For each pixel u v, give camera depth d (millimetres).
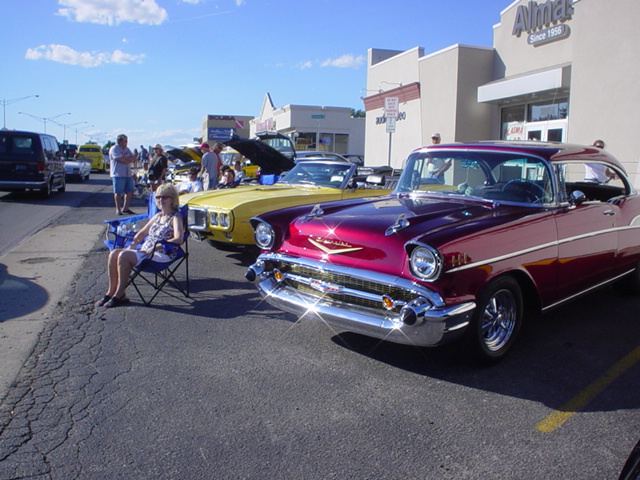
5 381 3822
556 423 3336
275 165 11133
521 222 4133
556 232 4398
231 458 2953
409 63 17781
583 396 3693
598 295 6105
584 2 10742
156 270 5543
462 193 4918
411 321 3572
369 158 21219
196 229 7094
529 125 13875
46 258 7699
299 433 3207
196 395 3660
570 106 11273
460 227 3807
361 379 3926
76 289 6090
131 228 6586
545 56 12961
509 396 3686
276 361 4219
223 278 6672
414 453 3012
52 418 3344
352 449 3047
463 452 3021
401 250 3742
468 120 15016
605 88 10352
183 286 6320
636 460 2113
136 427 3254
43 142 15750
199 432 3207
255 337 4715
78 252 8156
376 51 21125
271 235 4543
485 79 14984
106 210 13469
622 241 5285
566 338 4758
